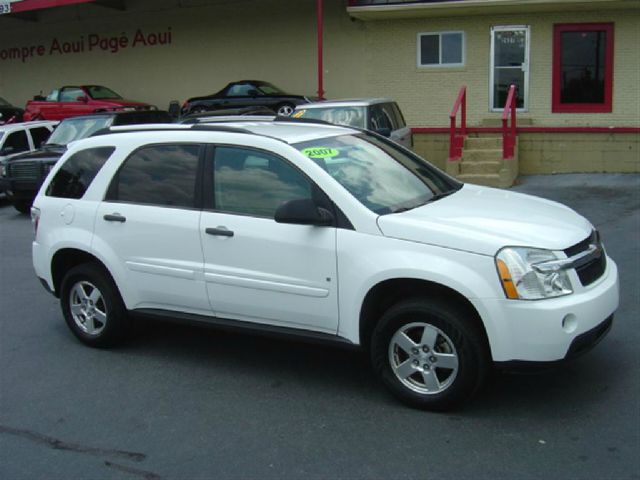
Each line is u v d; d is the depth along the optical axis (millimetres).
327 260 4688
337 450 4156
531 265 4215
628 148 14648
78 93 20781
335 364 5523
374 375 5266
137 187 5648
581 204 11812
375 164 5348
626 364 5184
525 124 16422
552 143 15117
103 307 5961
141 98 22094
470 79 16859
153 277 5488
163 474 3980
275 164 5035
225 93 18203
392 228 4520
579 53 16031
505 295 4188
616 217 10625
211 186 5262
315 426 4477
